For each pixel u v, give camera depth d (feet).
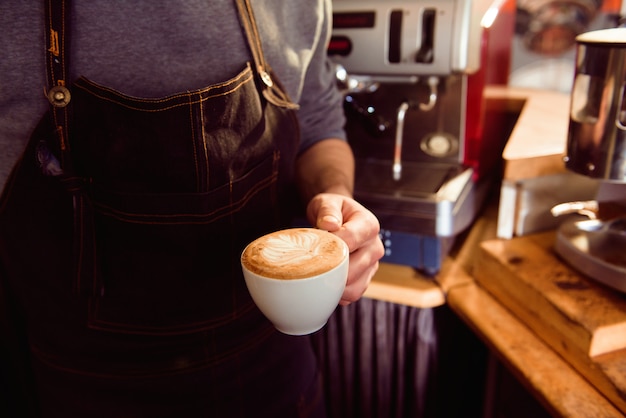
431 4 3.68
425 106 4.13
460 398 4.84
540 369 3.03
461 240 4.63
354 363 4.48
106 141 2.28
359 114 4.02
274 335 3.05
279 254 1.96
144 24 2.27
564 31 6.62
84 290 2.49
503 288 3.64
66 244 2.46
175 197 2.43
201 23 2.35
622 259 3.18
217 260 2.63
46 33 2.11
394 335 4.17
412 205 3.77
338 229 2.24
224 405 2.88
